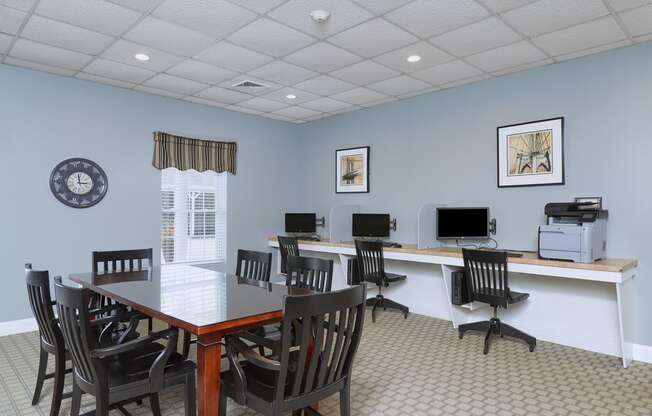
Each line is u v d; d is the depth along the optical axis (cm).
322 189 604
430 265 468
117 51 352
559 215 344
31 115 401
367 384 285
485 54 357
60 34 318
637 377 297
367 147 541
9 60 375
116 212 455
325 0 266
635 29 306
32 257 402
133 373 196
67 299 176
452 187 455
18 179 394
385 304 473
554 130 380
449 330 413
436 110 470
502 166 415
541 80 389
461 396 266
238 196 567
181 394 268
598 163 355
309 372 171
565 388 279
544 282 383
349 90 464
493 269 348
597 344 353
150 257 352
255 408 173
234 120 563
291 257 292
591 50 349
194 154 516
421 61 374
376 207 532
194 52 354
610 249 347
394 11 280
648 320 328
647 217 329
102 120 445
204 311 195
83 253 432
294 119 612
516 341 379
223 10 279
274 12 282
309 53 356
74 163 425
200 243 535
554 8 275
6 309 389
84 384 183
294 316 160
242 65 386
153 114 484
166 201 505
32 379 288
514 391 274
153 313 197
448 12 281
